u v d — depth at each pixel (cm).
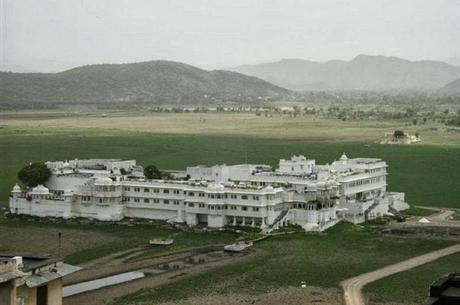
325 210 19712
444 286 8194
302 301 12812
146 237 18625
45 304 10825
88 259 16250
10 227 19738
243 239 18262
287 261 15850
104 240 18212
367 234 18838
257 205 19438
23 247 17362
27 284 10281
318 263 15650
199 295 13200
